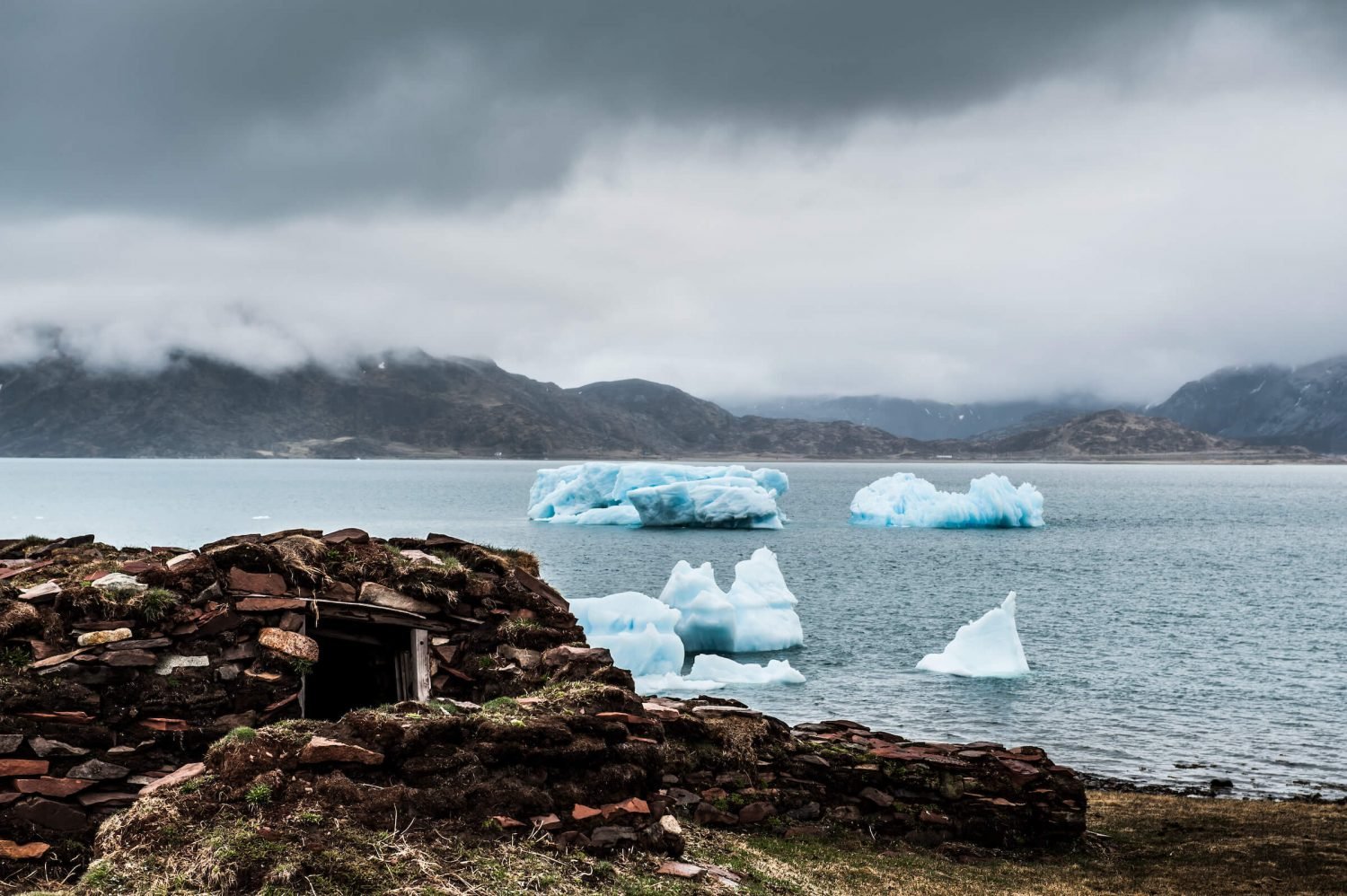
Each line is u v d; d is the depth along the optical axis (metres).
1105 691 41.16
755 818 15.05
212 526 126.81
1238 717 37.09
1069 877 14.68
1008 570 89.94
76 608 11.12
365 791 9.04
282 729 9.41
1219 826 19.22
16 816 10.20
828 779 15.85
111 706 10.95
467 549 14.80
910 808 15.78
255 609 11.97
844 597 71.75
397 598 13.28
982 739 33.75
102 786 10.65
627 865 9.95
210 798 8.74
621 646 42.75
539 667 13.60
